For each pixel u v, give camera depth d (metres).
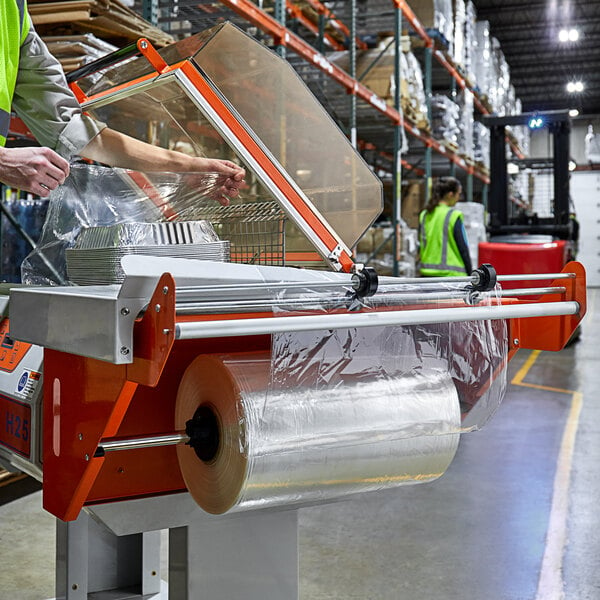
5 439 1.49
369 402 1.30
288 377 1.24
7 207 4.02
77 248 1.64
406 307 1.32
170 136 1.95
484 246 9.16
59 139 1.94
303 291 1.21
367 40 7.99
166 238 1.55
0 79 1.79
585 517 3.53
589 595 2.75
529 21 21.55
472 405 1.53
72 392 1.22
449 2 9.48
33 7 3.34
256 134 1.65
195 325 1.02
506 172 9.83
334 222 1.79
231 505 1.22
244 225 1.87
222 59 1.59
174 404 1.39
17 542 3.27
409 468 1.39
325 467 1.27
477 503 3.73
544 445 4.78
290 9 6.38
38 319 1.26
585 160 28.17
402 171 11.38
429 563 3.03
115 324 1.04
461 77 10.90
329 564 3.02
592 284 25.42
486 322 1.50
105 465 1.32
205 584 1.49
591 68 26.28
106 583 2.35
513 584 2.84
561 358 8.80
